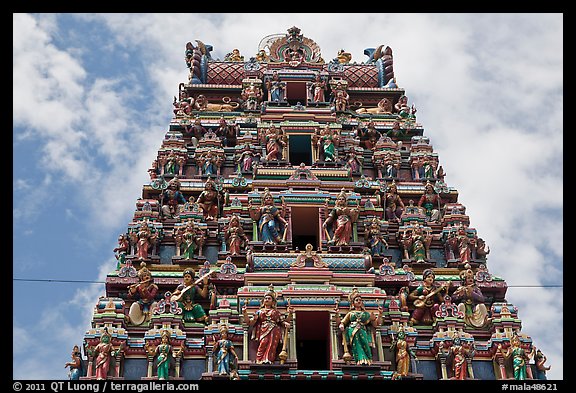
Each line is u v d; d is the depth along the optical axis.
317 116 43.50
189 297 32.09
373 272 32.84
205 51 51.69
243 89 47.25
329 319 30.31
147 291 32.78
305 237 37.31
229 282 33.28
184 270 34.28
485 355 30.56
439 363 30.12
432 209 39.03
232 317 30.98
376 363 29.05
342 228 34.81
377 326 30.11
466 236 36.19
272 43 50.28
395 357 29.92
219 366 28.98
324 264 32.19
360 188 39.00
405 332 30.45
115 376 29.34
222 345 29.41
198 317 31.84
